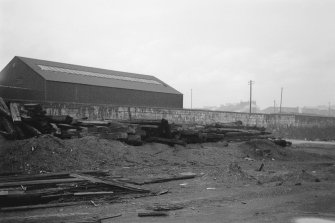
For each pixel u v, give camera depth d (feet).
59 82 112.37
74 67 135.95
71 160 45.50
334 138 199.72
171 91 153.28
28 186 32.48
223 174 45.60
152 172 46.39
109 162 49.03
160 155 57.06
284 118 188.44
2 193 28.37
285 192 36.27
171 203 30.66
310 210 28.84
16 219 24.57
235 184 40.63
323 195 34.96
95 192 32.55
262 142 74.69
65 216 25.64
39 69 117.50
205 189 37.50
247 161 62.64
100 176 40.75
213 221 25.12
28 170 40.86
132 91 134.62
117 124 60.59
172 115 130.31
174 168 50.72
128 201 31.27
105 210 27.89
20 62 121.08
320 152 88.89
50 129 53.72
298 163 64.85
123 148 54.49
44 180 34.81
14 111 52.01
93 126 60.85
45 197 29.76
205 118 144.97
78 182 34.60
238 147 71.20
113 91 127.95
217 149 66.03
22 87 119.03
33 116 53.57
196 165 54.90
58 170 42.50
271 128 181.88
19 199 28.53
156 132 63.98
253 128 92.73
